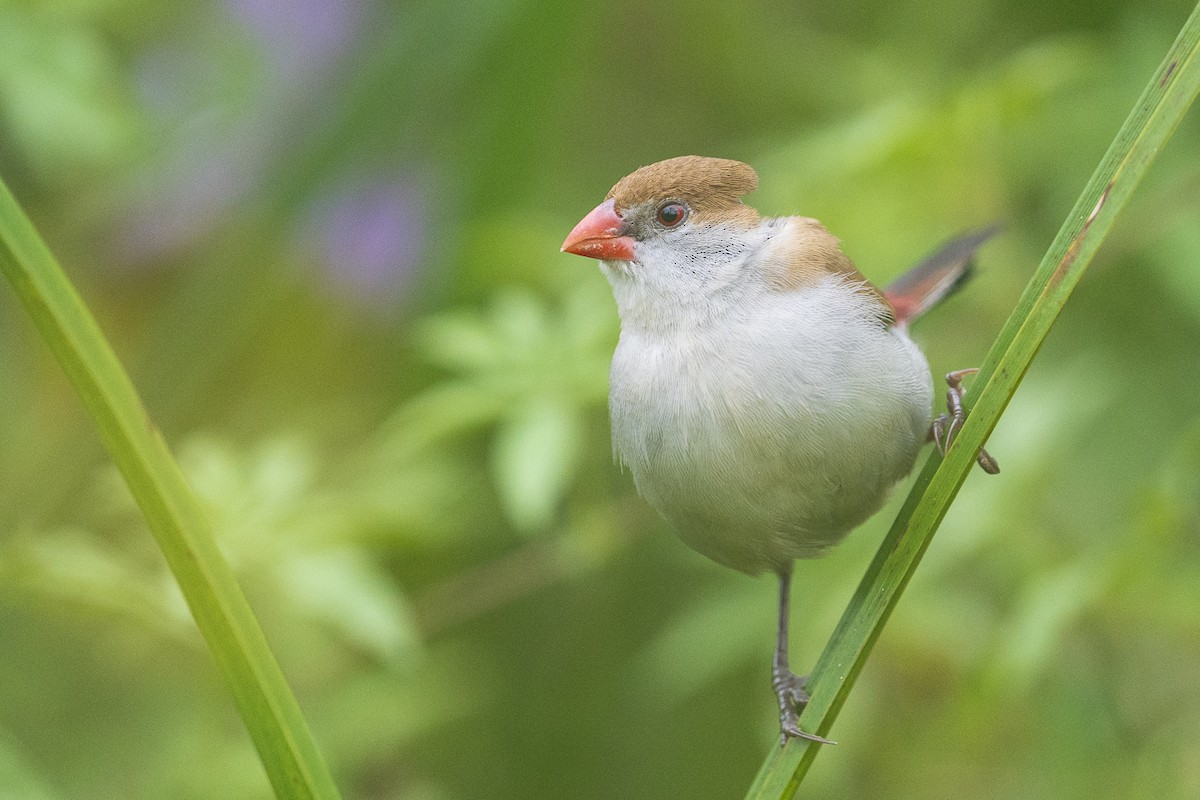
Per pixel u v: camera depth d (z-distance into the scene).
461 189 9.45
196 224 9.68
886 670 8.08
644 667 9.81
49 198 9.50
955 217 8.34
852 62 9.59
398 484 8.12
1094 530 8.05
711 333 5.85
